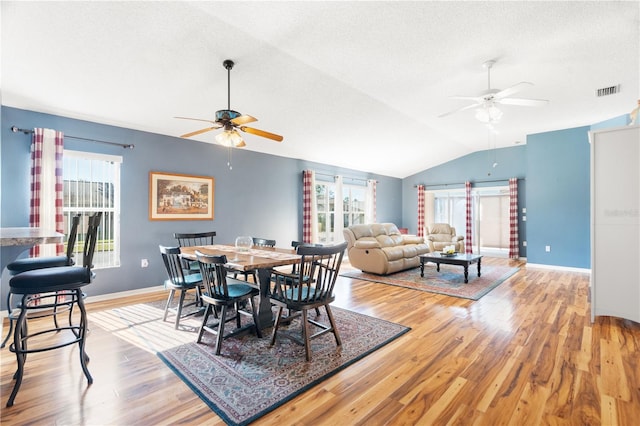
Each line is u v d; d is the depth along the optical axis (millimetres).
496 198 7977
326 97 4113
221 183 5094
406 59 3186
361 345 2572
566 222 5863
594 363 2246
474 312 3447
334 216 7246
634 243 2910
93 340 2676
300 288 2361
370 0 2295
